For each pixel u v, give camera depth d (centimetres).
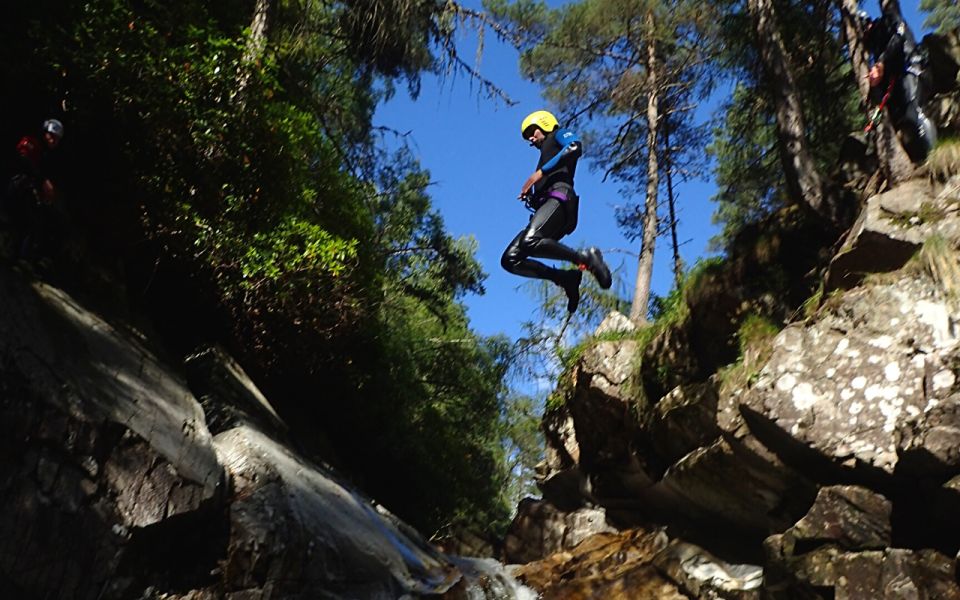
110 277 800
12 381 548
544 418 1723
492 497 2502
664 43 1938
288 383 1153
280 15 1428
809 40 1375
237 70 948
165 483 619
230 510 677
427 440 1555
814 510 754
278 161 1012
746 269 1088
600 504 1340
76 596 549
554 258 473
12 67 727
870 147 1149
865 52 1062
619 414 1235
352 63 1570
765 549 785
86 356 639
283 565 675
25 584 523
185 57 874
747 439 867
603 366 1257
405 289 2036
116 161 834
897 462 717
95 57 752
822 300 912
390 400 1376
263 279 931
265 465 740
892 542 718
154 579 609
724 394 914
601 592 1009
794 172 1078
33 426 548
